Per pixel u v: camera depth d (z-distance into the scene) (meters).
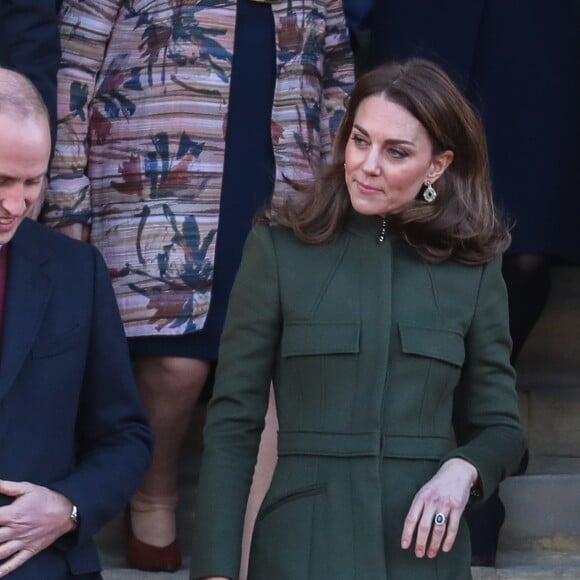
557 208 17.56
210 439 12.08
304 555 11.48
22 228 12.33
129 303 15.84
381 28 17.42
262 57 16.33
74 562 12.04
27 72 15.54
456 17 17.09
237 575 11.70
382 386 11.65
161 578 16.62
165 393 16.31
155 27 16.09
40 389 11.92
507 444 11.95
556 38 17.53
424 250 12.07
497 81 17.50
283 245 12.12
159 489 16.75
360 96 12.09
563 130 17.58
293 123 16.34
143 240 15.84
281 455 11.88
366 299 11.87
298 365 11.79
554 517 18.14
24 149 11.03
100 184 16.17
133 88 16.08
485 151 12.34
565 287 19.95
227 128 16.16
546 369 19.73
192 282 15.77
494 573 16.80
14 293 12.02
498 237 12.28
